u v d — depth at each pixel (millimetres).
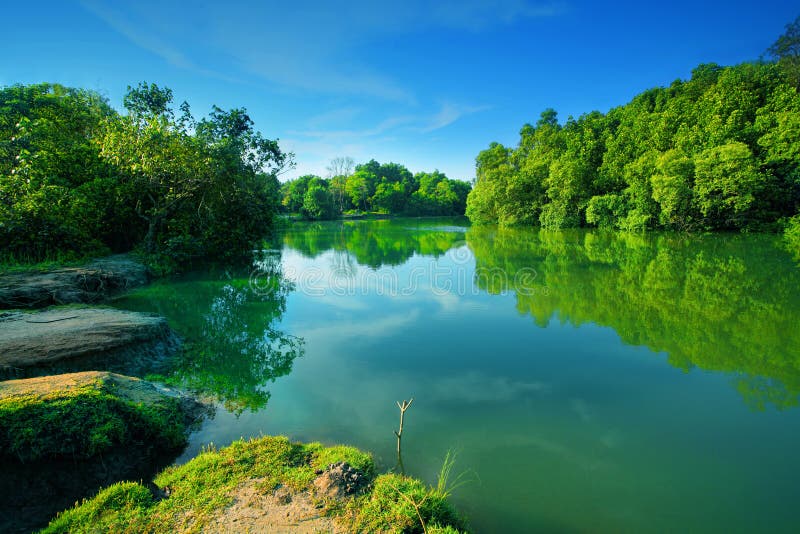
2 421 3928
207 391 6652
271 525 3488
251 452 4617
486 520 3881
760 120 25828
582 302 12141
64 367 6438
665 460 4859
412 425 5605
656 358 8016
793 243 22484
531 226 44656
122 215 17719
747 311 10797
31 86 23156
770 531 3766
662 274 15750
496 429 5527
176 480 4176
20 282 10352
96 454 4270
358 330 9953
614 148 36250
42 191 13648
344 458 4539
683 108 31578
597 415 5910
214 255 20984
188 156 17609
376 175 99938
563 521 3877
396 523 3541
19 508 3602
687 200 27781
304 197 71375
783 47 33031
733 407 6129
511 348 8641
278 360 8070
